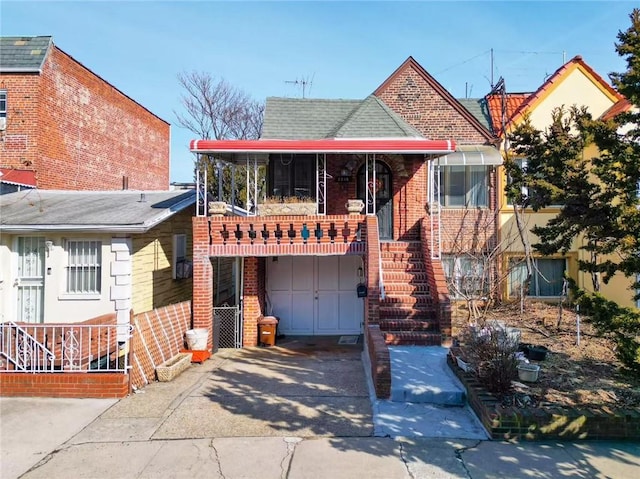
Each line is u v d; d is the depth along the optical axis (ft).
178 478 17.42
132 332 27.37
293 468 18.11
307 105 54.70
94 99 66.74
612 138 21.81
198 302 37.93
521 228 46.52
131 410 24.35
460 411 24.20
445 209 51.44
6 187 49.19
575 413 20.81
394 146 38.96
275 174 47.98
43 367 26.91
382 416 23.43
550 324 39.83
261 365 34.50
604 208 21.03
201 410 24.45
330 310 47.80
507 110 54.39
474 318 39.86
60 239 36.96
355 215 38.09
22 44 54.39
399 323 35.76
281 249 38.24
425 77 53.26
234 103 114.52
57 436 21.11
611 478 17.26
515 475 17.51
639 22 19.81
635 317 19.61
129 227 34.99
